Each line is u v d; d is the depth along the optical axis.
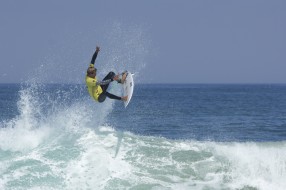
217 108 145.50
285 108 148.25
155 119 99.06
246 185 34.06
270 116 114.94
